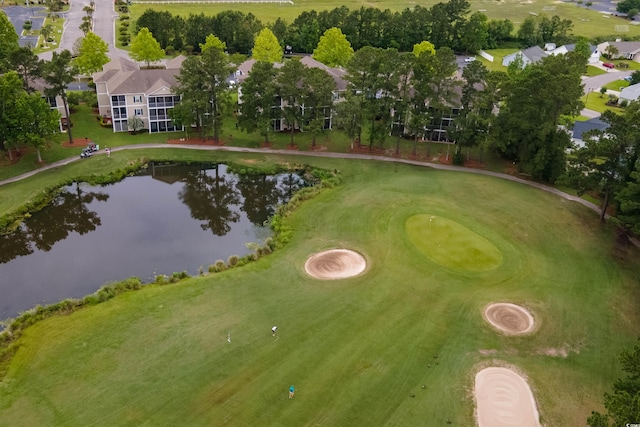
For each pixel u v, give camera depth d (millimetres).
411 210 77000
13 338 50906
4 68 90438
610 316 56094
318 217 75562
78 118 107125
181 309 55062
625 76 154375
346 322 53688
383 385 46031
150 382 45438
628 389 38625
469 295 58875
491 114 90688
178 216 77938
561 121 95625
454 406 44250
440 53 87938
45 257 66250
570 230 72625
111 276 62281
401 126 105125
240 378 46156
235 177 90000
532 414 43812
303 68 93250
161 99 101312
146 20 156250
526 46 183750
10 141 83000
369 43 163500
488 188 84625
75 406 42969
